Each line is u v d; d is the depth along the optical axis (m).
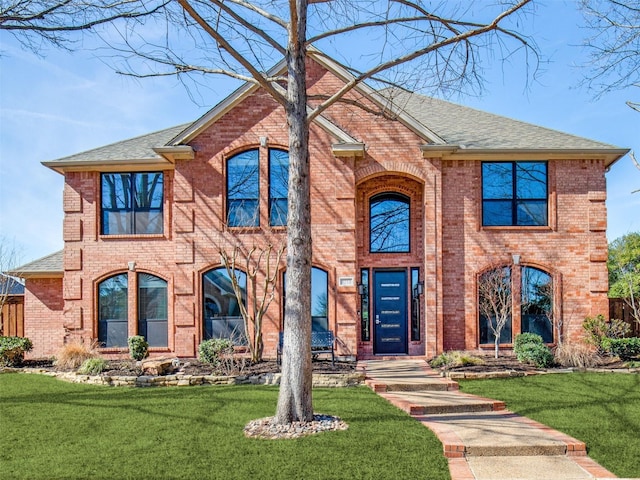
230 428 8.15
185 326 15.32
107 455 7.00
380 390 11.35
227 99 15.42
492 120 18.72
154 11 9.13
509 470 6.64
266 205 15.40
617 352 14.29
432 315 15.28
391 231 16.62
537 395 10.48
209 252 15.41
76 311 16.03
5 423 8.70
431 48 8.76
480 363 13.57
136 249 16.12
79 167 16.25
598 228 15.82
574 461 6.97
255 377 12.50
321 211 15.23
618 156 15.77
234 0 8.99
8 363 14.73
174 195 15.54
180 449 7.17
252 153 15.61
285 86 15.50
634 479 6.30
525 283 15.82
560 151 15.59
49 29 8.92
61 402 10.26
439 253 15.40
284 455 6.87
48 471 6.45
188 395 10.87
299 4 8.75
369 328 16.36
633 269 24.66
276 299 15.20
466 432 7.93
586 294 15.73
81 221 16.27
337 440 7.45
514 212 16.05
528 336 14.59
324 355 15.07
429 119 18.92
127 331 16.03
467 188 15.89
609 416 8.77
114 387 12.08
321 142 15.33
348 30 9.16
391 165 15.50
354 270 15.06
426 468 6.48
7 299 17.53
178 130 19.00
